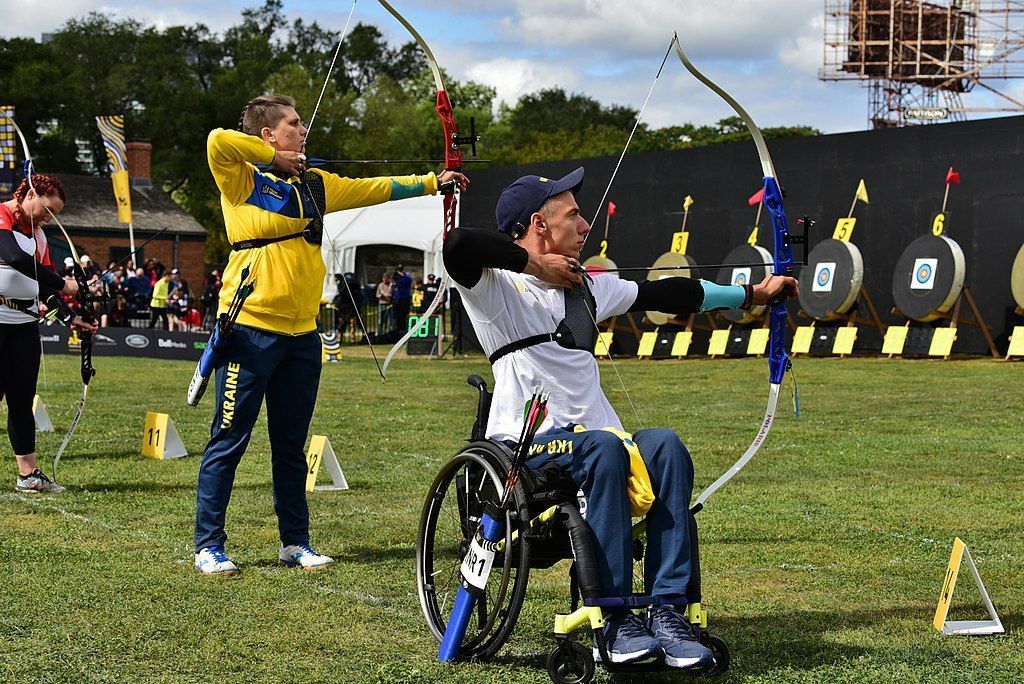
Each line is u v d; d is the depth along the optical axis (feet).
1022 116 53.21
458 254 10.34
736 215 63.10
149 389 42.83
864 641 11.77
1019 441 28.12
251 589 13.88
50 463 24.18
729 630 12.19
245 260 14.58
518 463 10.07
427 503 11.85
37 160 156.76
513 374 11.03
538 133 214.48
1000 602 13.42
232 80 158.20
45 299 20.11
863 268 58.39
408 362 60.18
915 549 16.31
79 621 12.41
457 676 10.62
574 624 9.96
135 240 132.05
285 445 15.19
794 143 61.11
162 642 11.69
